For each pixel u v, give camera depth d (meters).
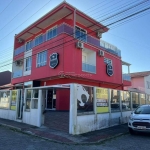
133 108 14.88
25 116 11.78
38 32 22.42
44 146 6.65
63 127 10.04
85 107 9.38
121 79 24.14
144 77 32.00
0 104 15.16
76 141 7.36
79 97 9.02
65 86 9.15
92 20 19.75
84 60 20.39
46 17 18.77
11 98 13.79
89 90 9.84
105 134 8.91
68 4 16.86
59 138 7.80
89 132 9.22
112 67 22.47
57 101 17.97
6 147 6.38
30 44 21.69
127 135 9.15
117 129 10.41
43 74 18.20
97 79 19.58
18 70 24.69
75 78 17.72
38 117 10.49
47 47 18.30
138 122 8.85
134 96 15.48
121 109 12.96
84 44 18.47
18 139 7.66
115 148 6.64
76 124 8.60
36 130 9.40
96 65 19.77
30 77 20.28
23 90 12.62
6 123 11.59
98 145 7.04
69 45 16.88
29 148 6.31
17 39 25.19
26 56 21.83
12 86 23.94
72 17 18.89
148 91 32.53
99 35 22.58
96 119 10.07
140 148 6.67
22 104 12.48
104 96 11.16
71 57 16.86
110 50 22.80
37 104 10.88
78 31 18.05
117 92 12.84
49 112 16.23
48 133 8.73
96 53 20.05
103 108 10.91
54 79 18.20
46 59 18.17
